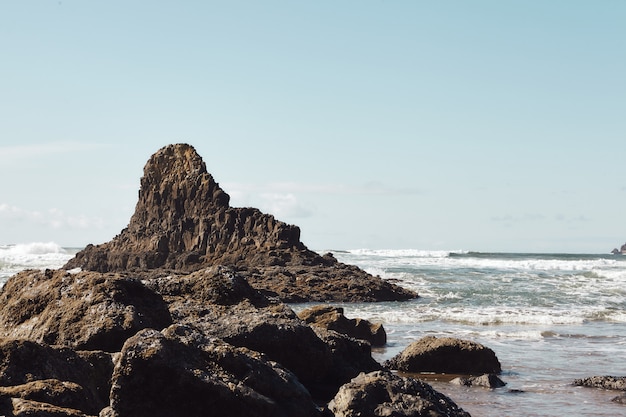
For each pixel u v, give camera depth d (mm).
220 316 16438
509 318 36250
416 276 64375
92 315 14625
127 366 10406
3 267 83750
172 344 10883
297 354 16031
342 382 16547
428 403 12938
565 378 20766
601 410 16578
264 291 47469
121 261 72312
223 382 10836
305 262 64250
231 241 69688
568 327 34000
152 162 78000
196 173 75688
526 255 130125
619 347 27188
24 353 11617
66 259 96375
